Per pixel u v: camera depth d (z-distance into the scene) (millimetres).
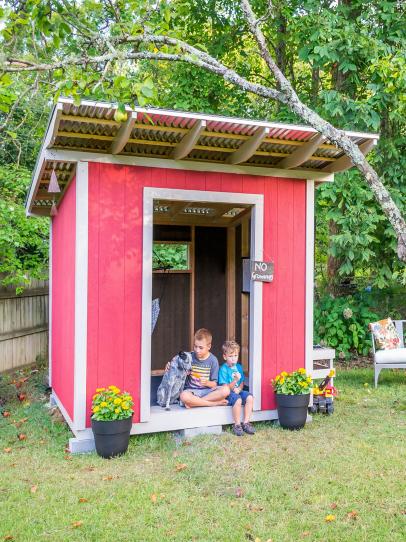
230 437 4379
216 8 8938
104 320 4148
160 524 2877
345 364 8047
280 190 4777
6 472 3635
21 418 5070
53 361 5949
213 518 2947
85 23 3031
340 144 2844
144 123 3732
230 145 4277
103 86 2754
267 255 4719
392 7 6949
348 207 7090
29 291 7492
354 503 3127
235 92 9180
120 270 4203
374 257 7883
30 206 6129
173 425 4375
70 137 3879
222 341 7016
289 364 4812
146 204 4281
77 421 4059
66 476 3553
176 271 6906
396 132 7699
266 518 2941
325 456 3914
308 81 9352
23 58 2738
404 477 3512
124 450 3959
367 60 6855
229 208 5906
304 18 7062
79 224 4066
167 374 4590
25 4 2885
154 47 3182
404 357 6406
